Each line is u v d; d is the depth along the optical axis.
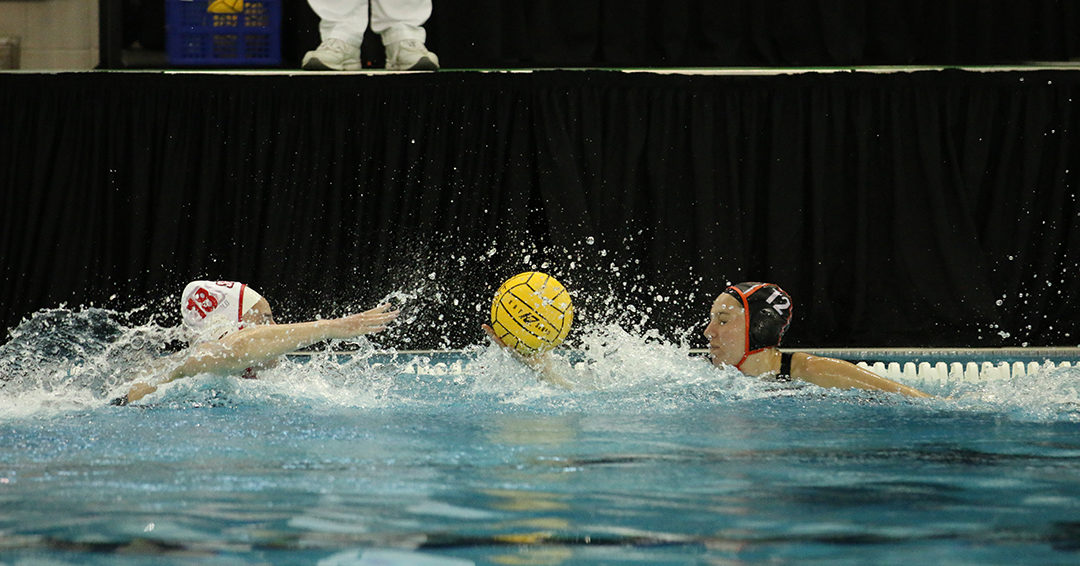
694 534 4.57
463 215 18.31
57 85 18.16
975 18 19.77
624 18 20.31
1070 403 9.18
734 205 18.28
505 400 9.45
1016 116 18.06
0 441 6.97
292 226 18.20
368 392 9.80
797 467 6.14
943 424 8.02
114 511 4.98
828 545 4.40
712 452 6.66
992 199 18.25
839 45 19.86
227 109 18.31
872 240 18.33
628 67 20.19
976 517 4.89
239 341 8.95
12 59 20.84
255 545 4.40
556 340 10.15
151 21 20.67
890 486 5.56
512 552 4.30
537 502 5.18
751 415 8.52
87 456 6.43
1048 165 18.19
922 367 14.91
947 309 18.08
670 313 18.08
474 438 7.20
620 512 4.97
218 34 20.28
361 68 20.31
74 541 4.46
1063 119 17.98
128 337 10.82
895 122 18.09
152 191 18.25
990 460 6.41
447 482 5.64
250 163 18.31
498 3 20.12
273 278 18.00
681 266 18.33
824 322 18.25
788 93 18.27
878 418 8.32
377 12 19.88
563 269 18.06
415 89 18.30
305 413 8.46
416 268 18.12
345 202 18.34
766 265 18.36
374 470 5.99
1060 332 18.08
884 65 20.00
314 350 17.00
